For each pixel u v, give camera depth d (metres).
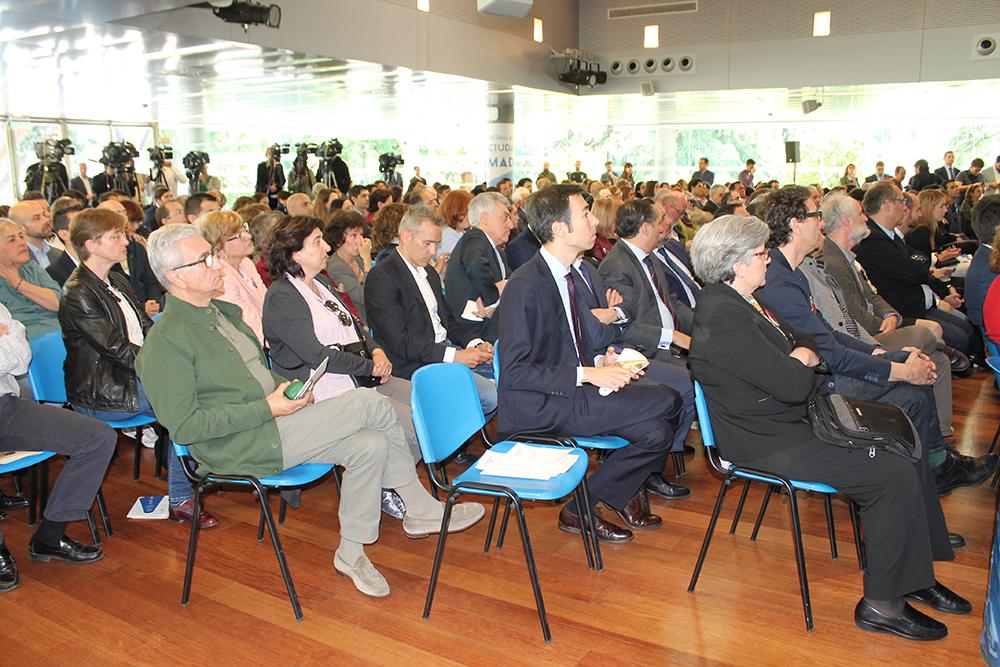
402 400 3.15
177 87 10.88
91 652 2.22
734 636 2.25
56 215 4.24
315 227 2.93
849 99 14.41
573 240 2.73
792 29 13.66
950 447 3.24
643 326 3.45
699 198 10.30
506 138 15.31
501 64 12.72
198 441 2.30
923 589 2.28
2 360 2.50
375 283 3.35
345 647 2.23
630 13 14.88
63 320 2.96
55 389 3.03
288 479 2.40
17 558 2.78
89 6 6.13
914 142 15.12
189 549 2.45
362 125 17.89
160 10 6.39
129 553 2.82
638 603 2.43
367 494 2.51
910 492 2.16
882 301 3.95
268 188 10.85
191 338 2.35
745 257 2.37
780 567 2.65
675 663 2.13
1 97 10.53
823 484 2.25
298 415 2.46
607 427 2.70
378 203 7.46
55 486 2.68
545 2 13.98
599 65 15.24
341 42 9.34
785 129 16.06
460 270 3.83
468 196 5.08
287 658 2.18
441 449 2.43
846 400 2.33
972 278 3.57
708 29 14.32
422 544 2.87
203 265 2.34
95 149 13.43
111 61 8.69
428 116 16.36
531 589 2.53
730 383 2.36
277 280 2.96
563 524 2.96
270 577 2.63
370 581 2.50
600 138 17.81
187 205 4.80
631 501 2.96
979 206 3.56
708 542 2.47
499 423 2.74
